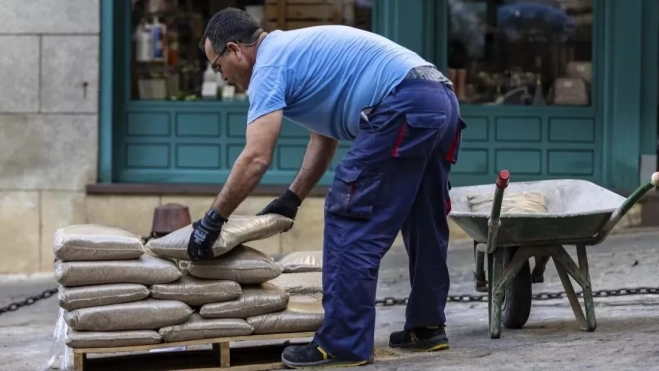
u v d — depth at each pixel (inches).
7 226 405.7
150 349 202.5
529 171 419.5
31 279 398.9
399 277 359.6
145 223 404.8
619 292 286.8
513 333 245.6
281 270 210.7
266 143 197.2
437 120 201.0
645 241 372.5
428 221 214.7
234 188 197.3
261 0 420.8
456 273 354.9
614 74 409.4
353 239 201.8
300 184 221.9
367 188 200.8
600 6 413.7
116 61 414.3
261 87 199.5
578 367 201.0
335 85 202.8
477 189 261.0
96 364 216.7
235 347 229.6
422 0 410.9
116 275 200.2
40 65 402.6
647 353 211.5
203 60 421.4
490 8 419.5
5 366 238.7
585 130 417.1
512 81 421.1
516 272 236.7
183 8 420.8
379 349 225.6
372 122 200.8
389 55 203.3
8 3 400.2
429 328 222.2
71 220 404.8
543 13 418.9
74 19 401.7
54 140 403.9
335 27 209.2
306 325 209.5
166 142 418.3
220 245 199.9
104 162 407.5
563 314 277.0
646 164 410.9
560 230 232.4
